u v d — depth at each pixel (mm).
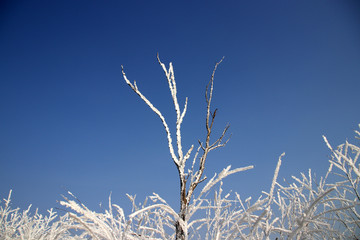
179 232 1747
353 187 1877
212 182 1771
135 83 1988
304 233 1661
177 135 2066
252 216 1791
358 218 1894
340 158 1982
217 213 1736
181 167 1955
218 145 2111
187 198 1888
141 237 1685
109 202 1887
